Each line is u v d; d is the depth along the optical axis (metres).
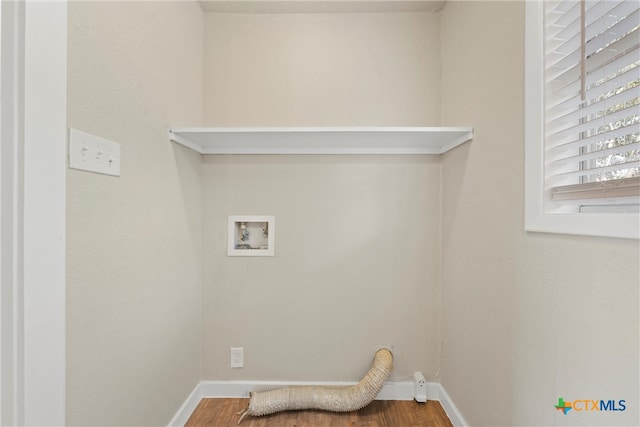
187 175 1.60
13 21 0.68
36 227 0.71
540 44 0.95
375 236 1.78
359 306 1.78
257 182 1.78
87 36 0.89
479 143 1.33
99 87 0.94
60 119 0.78
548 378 0.90
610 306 0.71
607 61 0.76
